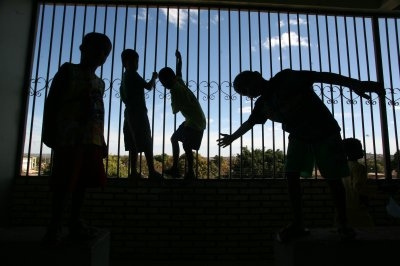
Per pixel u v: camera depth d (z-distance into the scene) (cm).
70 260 186
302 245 196
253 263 397
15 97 412
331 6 452
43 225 405
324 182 431
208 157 424
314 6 453
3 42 382
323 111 222
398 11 461
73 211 213
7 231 233
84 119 206
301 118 221
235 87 238
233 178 426
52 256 187
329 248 197
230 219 414
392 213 372
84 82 211
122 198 412
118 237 405
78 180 210
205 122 393
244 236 412
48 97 202
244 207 418
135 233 407
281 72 230
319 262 195
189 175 389
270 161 443
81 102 207
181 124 398
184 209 413
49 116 200
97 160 218
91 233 217
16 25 408
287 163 229
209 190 418
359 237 212
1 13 376
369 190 323
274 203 421
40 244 188
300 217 220
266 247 412
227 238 411
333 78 218
